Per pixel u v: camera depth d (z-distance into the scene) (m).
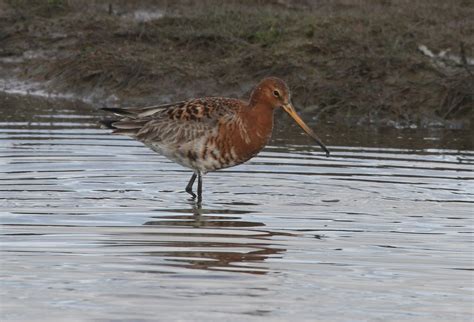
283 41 42.81
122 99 41.03
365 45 41.75
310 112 38.50
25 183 27.00
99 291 18.91
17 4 49.56
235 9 46.78
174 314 17.81
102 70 42.34
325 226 23.58
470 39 42.03
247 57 41.56
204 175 28.72
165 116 27.20
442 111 37.88
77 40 45.88
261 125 26.62
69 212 24.36
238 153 26.66
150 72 41.66
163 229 23.11
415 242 22.39
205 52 43.28
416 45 41.53
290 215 24.53
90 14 48.09
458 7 45.31
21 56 45.62
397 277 19.98
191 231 22.98
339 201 25.88
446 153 31.88
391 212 24.84
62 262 20.56
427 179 28.27
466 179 28.31
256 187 27.41
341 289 19.27
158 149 27.33
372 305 18.42
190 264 20.59
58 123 35.50
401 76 39.59
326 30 43.12
